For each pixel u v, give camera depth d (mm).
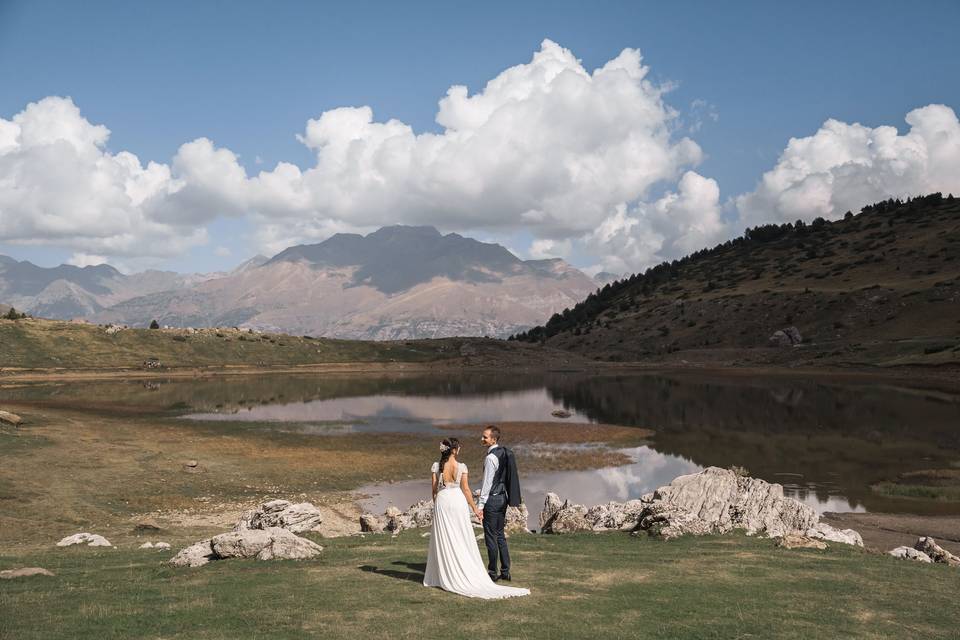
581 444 58906
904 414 71750
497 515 11852
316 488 40219
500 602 10516
